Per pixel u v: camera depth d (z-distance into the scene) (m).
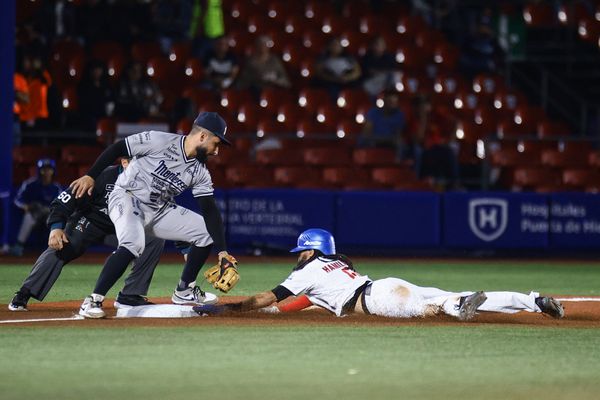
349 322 26.67
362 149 61.88
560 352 22.33
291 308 28.52
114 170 28.59
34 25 63.62
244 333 24.48
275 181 60.06
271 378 18.91
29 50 60.72
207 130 26.64
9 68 52.69
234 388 17.97
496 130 70.38
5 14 51.97
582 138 60.72
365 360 20.95
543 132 69.81
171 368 19.86
